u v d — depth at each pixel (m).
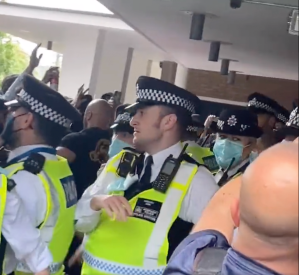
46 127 2.09
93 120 3.60
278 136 2.82
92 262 2.06
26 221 1.88
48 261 1.92
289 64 7.16
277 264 0.98
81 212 2.12
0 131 2.14
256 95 3.58
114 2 3.97
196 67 10.66
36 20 8.95
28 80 2.09
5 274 2.01
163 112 2.09
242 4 3.25
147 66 13.27
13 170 1.97
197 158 3.27
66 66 10.07
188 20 4.29
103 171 2.24
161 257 1.98
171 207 2.00
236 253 1.02
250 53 6.31
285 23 3.77
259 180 0.95
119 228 2.03
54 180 2.06
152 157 2.12
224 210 1.28
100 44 9.21
